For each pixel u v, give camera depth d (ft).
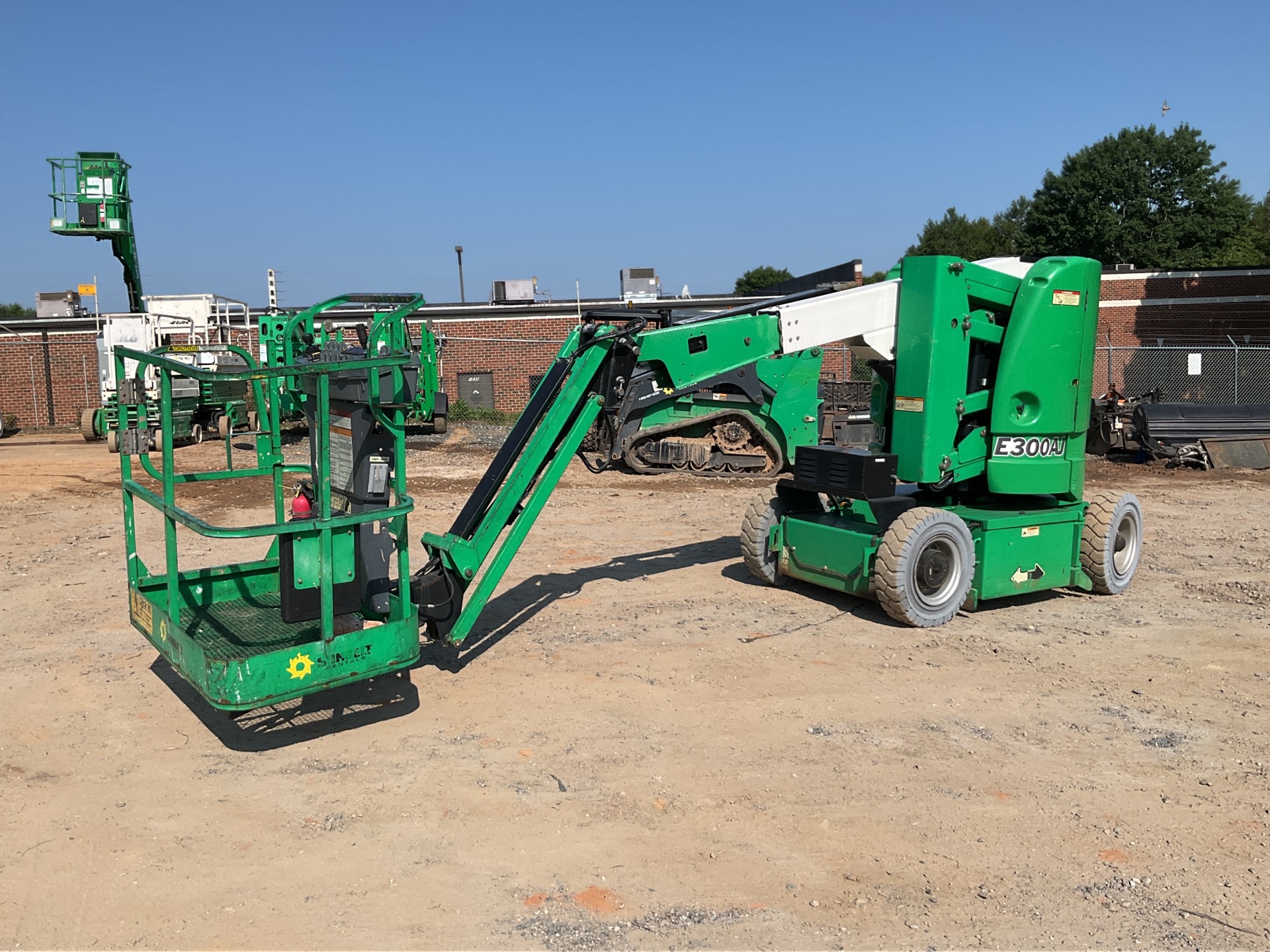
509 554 21.72
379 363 17.11
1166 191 174.50
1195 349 96.68
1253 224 202.39
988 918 12.76
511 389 94.84
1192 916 12.80
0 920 12.60
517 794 16.15
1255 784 16.65
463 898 13.17
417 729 18.84
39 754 17.71
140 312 78.69
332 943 12.16
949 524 25.39
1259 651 23.85
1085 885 13.55
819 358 54.13
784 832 14.93
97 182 74.28
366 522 17.48
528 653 23.38
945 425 26.21
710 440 54.39
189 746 18.08
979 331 26.53
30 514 42.37
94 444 74.38
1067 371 27.37
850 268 53.98
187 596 20.84
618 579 30.68
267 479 51.85
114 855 14.23
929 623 25.52
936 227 244.22
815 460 27.20
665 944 12.19
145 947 12.07
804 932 12.45
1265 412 60.18
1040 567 27.53
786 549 28.76
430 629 21.44
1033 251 183.83
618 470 55.57
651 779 16.69
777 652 23.56
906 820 15.34
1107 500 28.78
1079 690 21.13
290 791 16.25
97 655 23.12
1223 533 38.81
